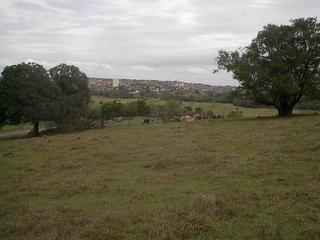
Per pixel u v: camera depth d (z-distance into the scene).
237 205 10.72
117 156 21.33
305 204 10.65
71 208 11.58
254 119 41.91
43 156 23.45
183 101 104.12
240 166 16.16
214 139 25.84
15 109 48.62
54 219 10.48
